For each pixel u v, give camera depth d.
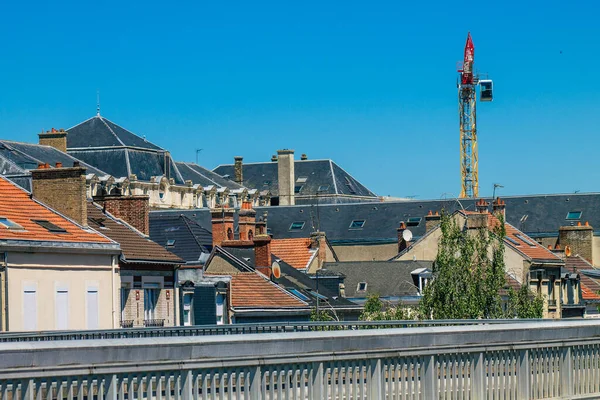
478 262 107.31
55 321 83.25
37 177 90.06
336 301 123.44
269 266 115.50
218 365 41.44
